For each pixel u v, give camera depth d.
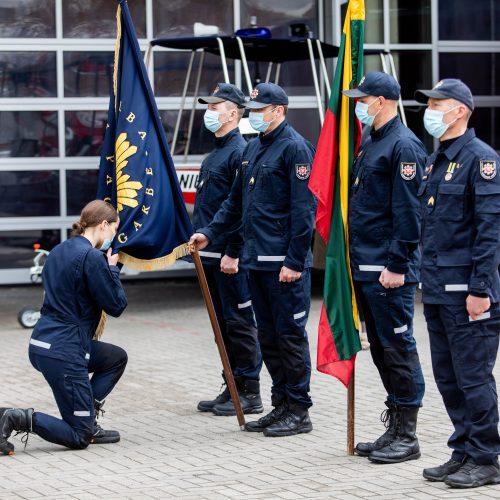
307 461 7.64
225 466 7.53
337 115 7.82
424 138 18.17
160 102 17.98
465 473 6.87
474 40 18.58
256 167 8.50
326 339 7.79
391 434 7.68
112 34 18.23
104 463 7.68
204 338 13.59
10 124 17.92
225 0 18.39
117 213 8.50
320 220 7.80
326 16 18.50
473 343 6.84
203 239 8.90
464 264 6.84
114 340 13.48
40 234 18.11
